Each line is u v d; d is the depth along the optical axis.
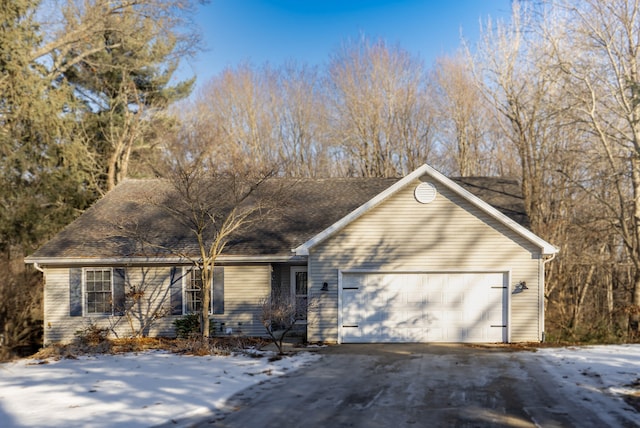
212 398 8.91
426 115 35.38
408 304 15.23
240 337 16.12
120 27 25.14
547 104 23.67
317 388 9.70
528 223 16.84
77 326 16.50
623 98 19.73
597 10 20.84
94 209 19.05
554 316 19.50
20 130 22.31
